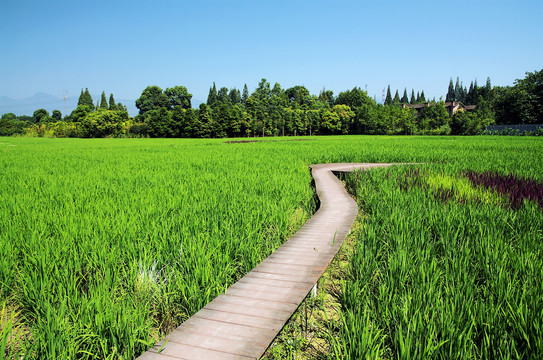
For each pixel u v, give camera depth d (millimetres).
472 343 3035
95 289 3896
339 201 9797
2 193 9203
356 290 4078
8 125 86250
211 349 2924
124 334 3207
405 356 2805
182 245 5121
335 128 94375
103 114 79500
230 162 18359
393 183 11188
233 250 5234
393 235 5719
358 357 2914
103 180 11922
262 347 2941
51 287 4059
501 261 4469
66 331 3086
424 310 3396
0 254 4656
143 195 8703
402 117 84375
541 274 3998
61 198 8391
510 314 3275
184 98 115062
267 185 10516
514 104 69688
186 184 10547
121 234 5457
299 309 4254
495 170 13664
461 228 6066
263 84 138875
